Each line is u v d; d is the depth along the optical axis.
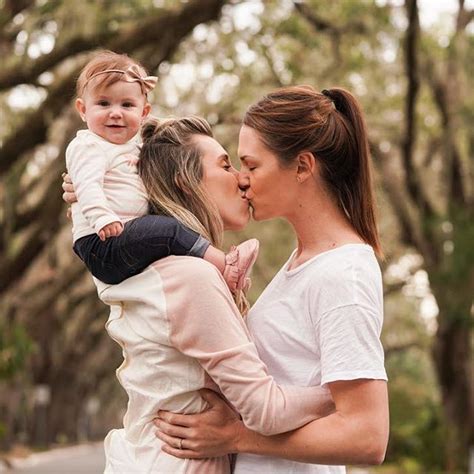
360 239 4.78
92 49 20.56
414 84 27.91
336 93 4.90
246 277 4.92
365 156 4.84
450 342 32.38
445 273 28.94
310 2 27.19
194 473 4.57
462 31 29.83
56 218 25.72
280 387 4.49
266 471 4.59
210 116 29.34
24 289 40.41
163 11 20.62
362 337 4.43
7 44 22.44
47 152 33.78
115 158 4.86
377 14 27.17
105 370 66.31
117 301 4.67
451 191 31.14
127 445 4.70
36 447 57.03
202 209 4.76
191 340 4.48
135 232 4.60
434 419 38.97
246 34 26.66
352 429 4.38
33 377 51.62
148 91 5.16
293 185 4.75
